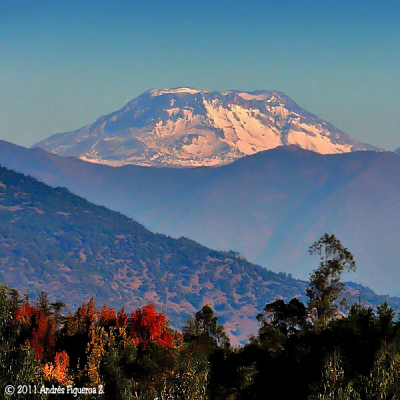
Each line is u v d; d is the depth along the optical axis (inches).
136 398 5039.4
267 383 4877.0
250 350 5565.9
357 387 4254.4
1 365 4028.1
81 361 5684.1
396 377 4197.8
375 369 4234.7
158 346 5447.8
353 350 4362.7
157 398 5221.5
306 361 4726.9
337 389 4279.0
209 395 5442.9
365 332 4394.7
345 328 4503.0
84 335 6102.4
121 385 5022.1
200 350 5910.4
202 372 5452.8
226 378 5516.7
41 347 5782.5
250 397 5004.9
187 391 5319.9
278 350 5014.8
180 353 5575.8
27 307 6136.8
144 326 6136.8
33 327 5900.6
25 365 4069.9
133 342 5728.3
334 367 4355.3
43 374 4771.2
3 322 4116.6
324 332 4835.1
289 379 4778.5
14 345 4165.8
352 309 4670.3
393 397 4148.6
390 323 4426.7
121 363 5177.2
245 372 5482.3
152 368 5216.5
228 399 5472.4
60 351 5895.7
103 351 5255.9
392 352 4303.6
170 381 5319.9
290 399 4753.9
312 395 4377.5
